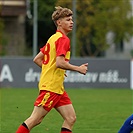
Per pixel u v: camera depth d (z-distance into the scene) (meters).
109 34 86.88
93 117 31.41
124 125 19.14
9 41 73.31
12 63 56.28
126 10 81.94
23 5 81.69
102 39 80.06
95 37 80.38
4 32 82.31
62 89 18.09
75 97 45.94
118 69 57.09
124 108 36.94
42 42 87.06
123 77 57.19
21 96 45.88
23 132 17.72
